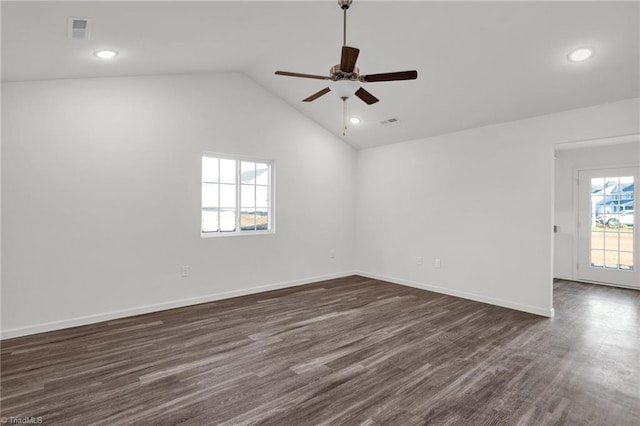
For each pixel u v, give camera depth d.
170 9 2.36
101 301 3.61
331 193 5.77
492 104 3.91
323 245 5.67
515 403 2.15
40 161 3.28
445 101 4.07
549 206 3.84
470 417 2.01
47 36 2.37
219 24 2.85
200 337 3.20
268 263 4.97
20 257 3.19
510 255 4.16
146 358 2.75
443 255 4.86
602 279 5.54
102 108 3.61
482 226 4.43
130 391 2.26
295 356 2.80
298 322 3.62
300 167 5.33
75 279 3.47
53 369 2.55
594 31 2.62
